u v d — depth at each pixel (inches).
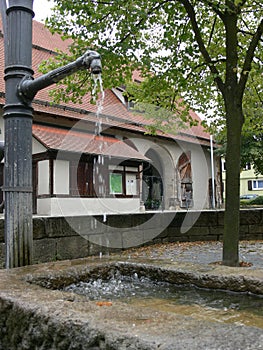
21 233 127.3
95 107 778.8
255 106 431.5
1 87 676.7
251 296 103.0
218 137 522.0
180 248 355.9
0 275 105.8
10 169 128.2
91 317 62.1
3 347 75.7
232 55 261.4
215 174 1151.0
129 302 103.5
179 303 102.1
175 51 342.3
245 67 263.4
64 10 297.0
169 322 59.6
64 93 338.3
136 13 295.6
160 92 379.9
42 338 65.4
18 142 128.6
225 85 264.2
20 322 70.9
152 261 132.6
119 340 54.0
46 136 643.5
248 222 421.7
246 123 419.8
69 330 61.0
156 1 297.7
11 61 131.0
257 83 398.6
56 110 717.3
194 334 54.1
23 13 132.0
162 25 340.2
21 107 130.0
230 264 252.8
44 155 620.7
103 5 305.6
